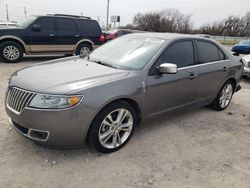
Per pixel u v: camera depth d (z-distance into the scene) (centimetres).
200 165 334
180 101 423
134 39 439
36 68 371
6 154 323
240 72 548
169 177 304
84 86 302
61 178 289
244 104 603
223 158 355
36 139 299
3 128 386
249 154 373
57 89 294
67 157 326
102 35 1108
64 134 296
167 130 423
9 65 898
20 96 304
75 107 291
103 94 309
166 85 385
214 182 303
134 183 289
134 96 344
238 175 321
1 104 486
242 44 2083
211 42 480
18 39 933
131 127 360
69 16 1030
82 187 278
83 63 397
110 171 306
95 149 337
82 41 1056
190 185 294
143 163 327
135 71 356
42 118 287
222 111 539
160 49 387
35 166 305
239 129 455
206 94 475
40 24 965
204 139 405
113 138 341
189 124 455
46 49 991
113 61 395
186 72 414
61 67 372
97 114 313
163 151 358
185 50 423
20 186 273
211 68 464
